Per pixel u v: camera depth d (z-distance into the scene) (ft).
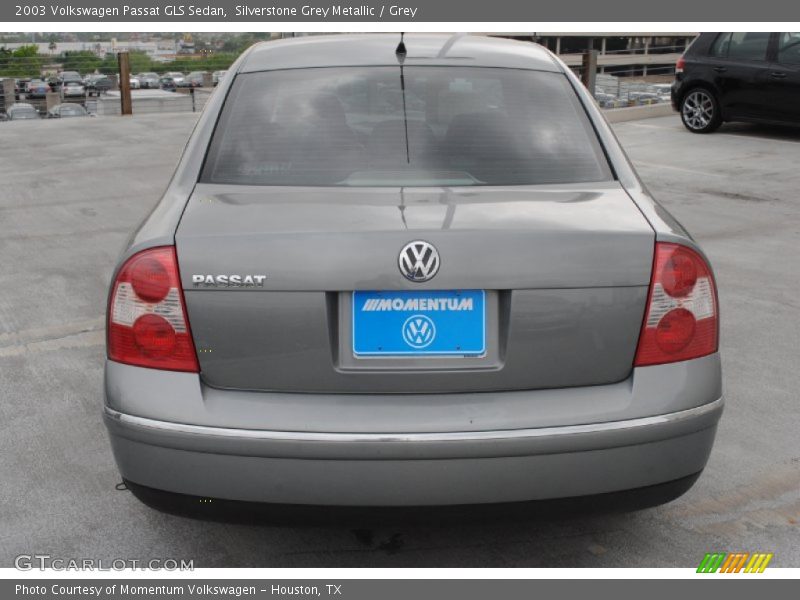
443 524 7.54
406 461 7.25
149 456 7.53
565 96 10.01
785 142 41.65
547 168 8.94
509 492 7.38
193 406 7.39
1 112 71.15
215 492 7.46
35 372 14.39
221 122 9.45
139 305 7.53
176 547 9.40
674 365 7.67
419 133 9.11
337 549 9.33
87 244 23.15
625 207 8.19
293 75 10.00
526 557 9.18
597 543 9.45
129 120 56.39
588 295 7.44
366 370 7.37
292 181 8.64
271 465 7.31
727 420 12.60
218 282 7.35
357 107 9.40
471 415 7.31
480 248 7.28
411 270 7.21
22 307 17.83
